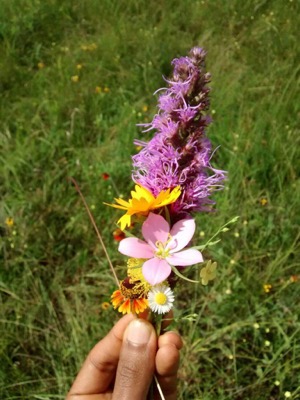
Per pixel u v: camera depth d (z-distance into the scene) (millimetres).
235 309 397
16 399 367
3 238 470
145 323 214
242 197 483
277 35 733
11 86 698
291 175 500
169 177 186
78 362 373
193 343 377
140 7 878
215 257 425
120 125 567
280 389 351
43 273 449
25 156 549
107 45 744
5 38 792
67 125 601
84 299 432
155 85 658
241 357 379
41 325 415
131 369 209
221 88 614
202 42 729
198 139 188
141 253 180
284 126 555
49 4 870
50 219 487
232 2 846
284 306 383
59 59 704
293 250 432
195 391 363
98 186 499
